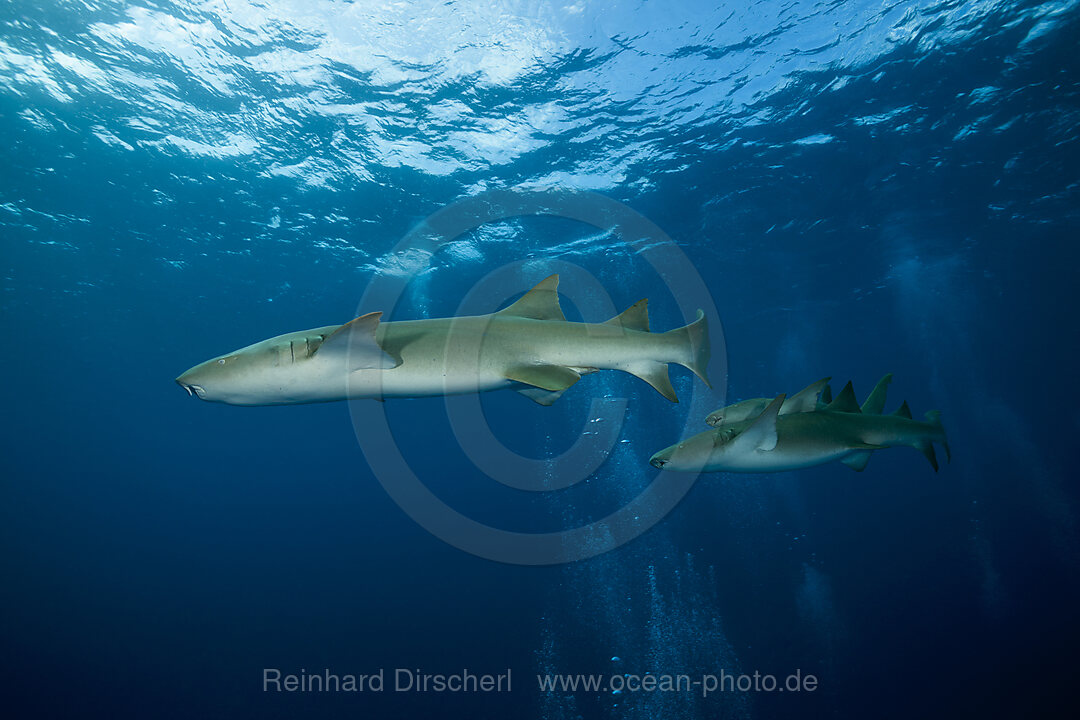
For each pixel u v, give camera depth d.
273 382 2.75
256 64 11.52
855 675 14.30
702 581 21.80
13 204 16.58
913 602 19.23
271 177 15.41
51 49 11.02
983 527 28.80
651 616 18.70
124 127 13.27
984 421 78.12
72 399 47.09
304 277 22.62
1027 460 57.06
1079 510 30.59
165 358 35.25
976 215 19.64
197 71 11.68
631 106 13.04
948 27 11.06
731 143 14.48
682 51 11.51
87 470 113.75
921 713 12.73
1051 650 14.62
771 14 10.70
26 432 61.97
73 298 24.44
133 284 22.91
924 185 17.00
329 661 19.22
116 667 19.91
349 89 12.21
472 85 12.23
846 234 20.28
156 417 56.50
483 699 14.98
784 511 37.44
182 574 39.19
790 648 15.73
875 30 11.12
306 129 13.44
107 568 42.78
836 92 12.73
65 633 24.16
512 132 13.77
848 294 27.97
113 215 17.31
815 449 3.54
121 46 11.02
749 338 35.38
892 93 12.82
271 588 32.38
